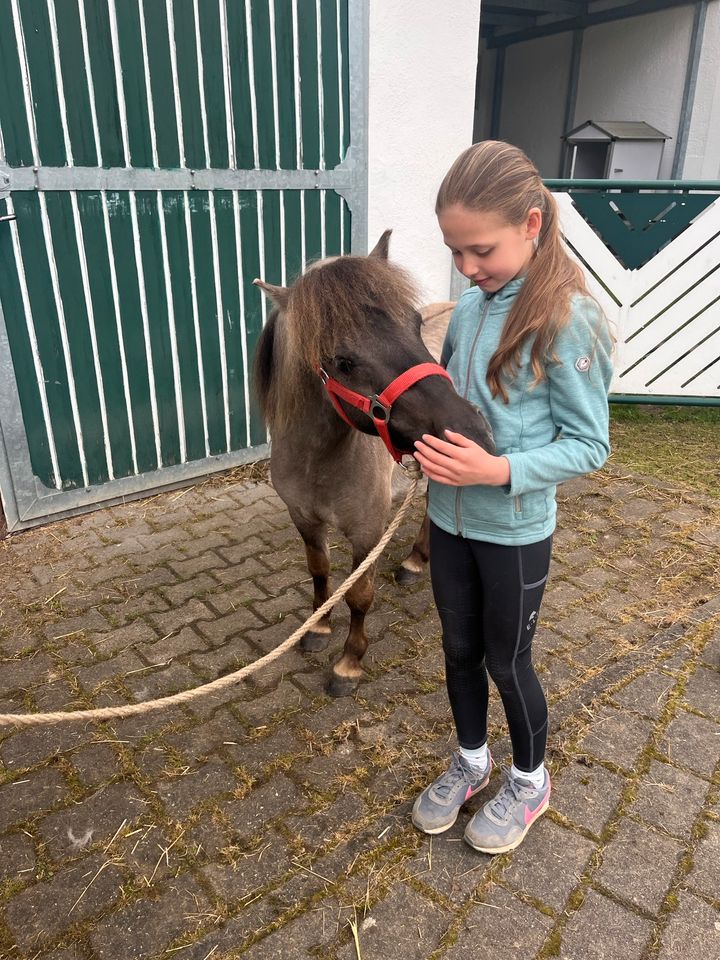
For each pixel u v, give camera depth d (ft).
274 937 5.23
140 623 9.11
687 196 15.23
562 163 31.55
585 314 4.54
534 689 5.57
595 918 5.33
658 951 5.09
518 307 4.62
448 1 13.34
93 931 5.33
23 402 10.69
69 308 10.64
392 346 5.02
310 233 13.03
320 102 12.28
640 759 6.83
